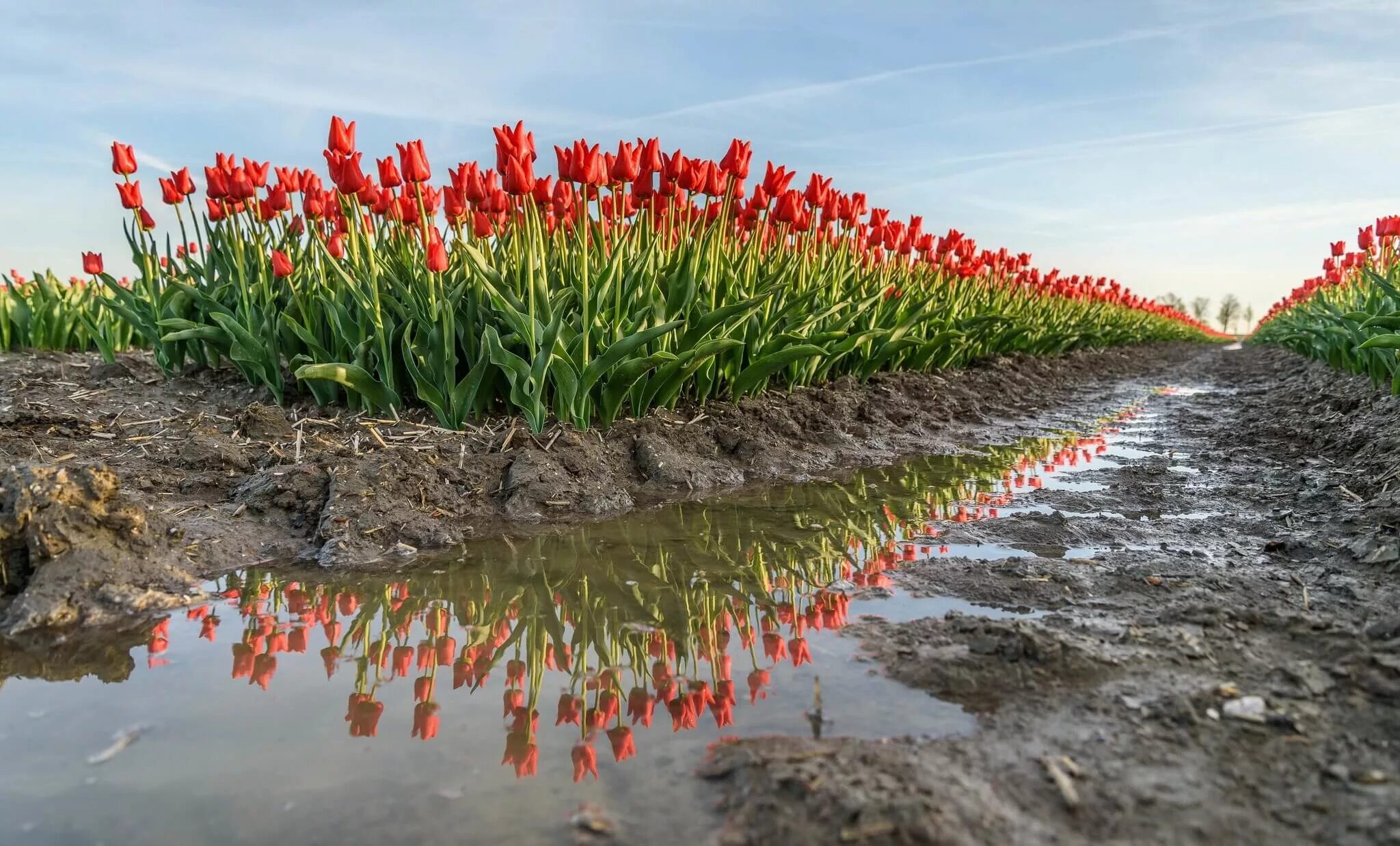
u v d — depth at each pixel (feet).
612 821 4.03
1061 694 5.39
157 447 11.65
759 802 4.13
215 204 16.46
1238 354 69.87
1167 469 14.17
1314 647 6.07
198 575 8.34
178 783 4.49
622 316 13.98
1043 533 9.79
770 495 12.35
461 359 13.99
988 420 21.68
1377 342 13.41
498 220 14.76
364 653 6.51
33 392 14.84
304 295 14.90
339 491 9.84
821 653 6.28
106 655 6.48
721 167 14.99
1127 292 63.26
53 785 4.49
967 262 26.76
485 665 6.24
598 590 8.02
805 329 17.72
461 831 3.97
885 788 4.17
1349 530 9.26
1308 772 4.41
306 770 4.61
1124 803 4.13
